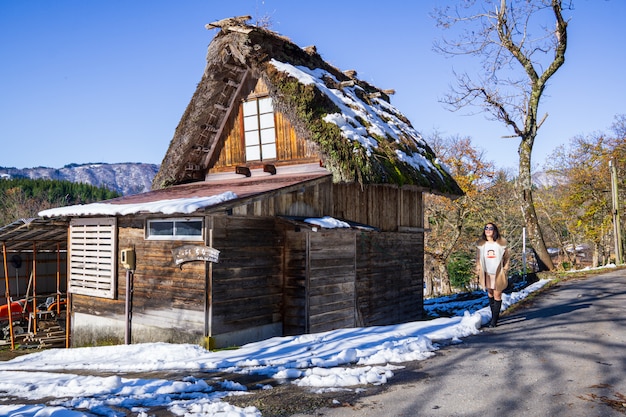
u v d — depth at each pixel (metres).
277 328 9.93
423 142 16.16
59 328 14.97
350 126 11.62
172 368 6.70
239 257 9.23
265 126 12.54
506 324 7.98
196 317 8.93
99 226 11.23
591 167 34.66
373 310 12.14
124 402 4.68
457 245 33.91
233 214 8.90
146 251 10.05
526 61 17.73
